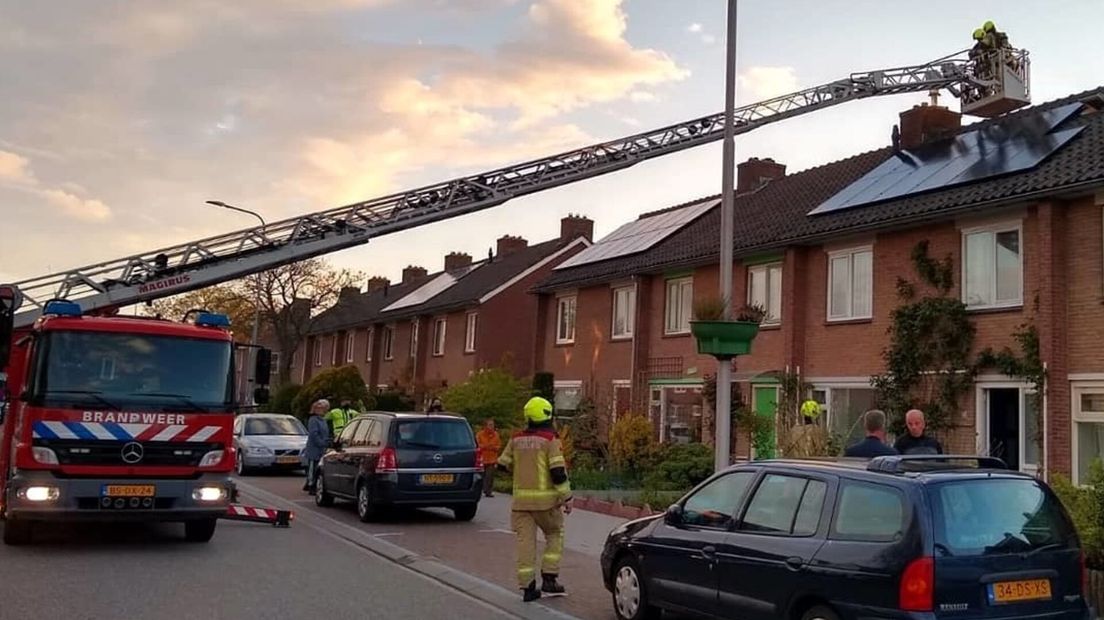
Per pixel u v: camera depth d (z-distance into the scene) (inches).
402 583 386.9
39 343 423.2
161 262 746.2
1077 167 562.3
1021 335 580.4
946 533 230.4
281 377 1948.8
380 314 1784.0
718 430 418.0
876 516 241.0
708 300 424.8
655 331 973.2
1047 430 558.6
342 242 824.9
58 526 503.5
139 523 527.5
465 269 1790.1
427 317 1636.3
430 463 572.1
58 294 698.2
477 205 884.0
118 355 431.2
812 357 762.8
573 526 553.9
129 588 350.6
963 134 789.9
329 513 620.4
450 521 590.6
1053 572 241.0
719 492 297.1
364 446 599.2
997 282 613.9
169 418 428.5
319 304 1977.1
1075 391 558.9
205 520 459.8
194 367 443.5
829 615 243.1
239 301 1959.9
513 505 358.9
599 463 869.2
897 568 228.2
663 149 955.3
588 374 1085.8
